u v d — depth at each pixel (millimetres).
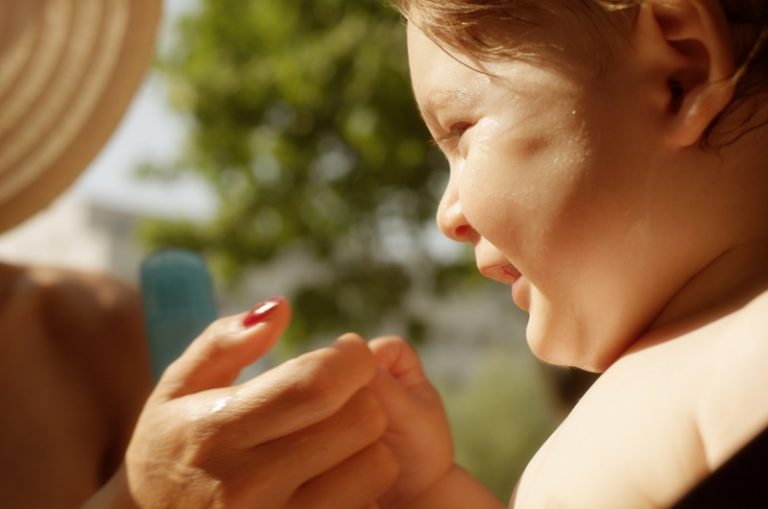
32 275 785
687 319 488
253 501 503
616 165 500
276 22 3037
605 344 515
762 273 484
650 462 453
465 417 5742
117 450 742
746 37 489
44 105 812
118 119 826
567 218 505
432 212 2967
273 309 540
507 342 5883
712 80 489
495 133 518
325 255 3045
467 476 606
